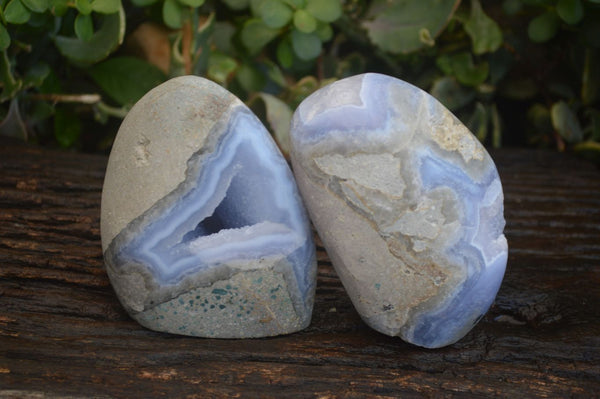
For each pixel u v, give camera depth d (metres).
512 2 0.67
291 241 0.46
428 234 0.45
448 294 0.45
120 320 0.47
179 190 0.45
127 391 0.42
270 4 0.61
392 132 0.44
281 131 0.65
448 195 0.45
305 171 0.45
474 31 0.67
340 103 0.45
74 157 0.61
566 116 0.68
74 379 0.43
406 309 0.45
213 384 0.43
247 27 0.64
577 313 0.49
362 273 0.45
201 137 0.45
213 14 0.64
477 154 0.46
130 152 0.46
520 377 0.45
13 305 0.47
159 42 0.67
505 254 0.46
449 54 0.70
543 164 0.66
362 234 0.45
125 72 0.65
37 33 0.61
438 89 0.69
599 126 0.68
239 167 0.46
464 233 0.45
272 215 0.46
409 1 0.66
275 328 0.47
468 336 0.48
